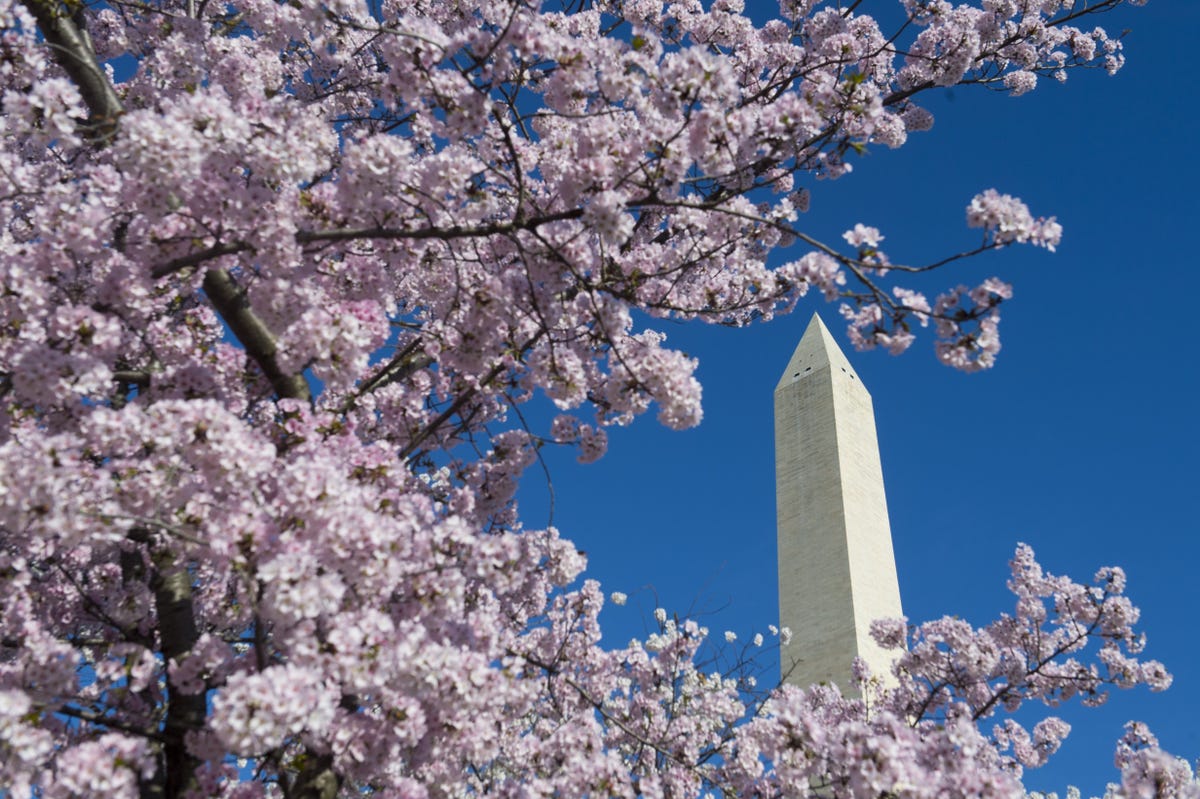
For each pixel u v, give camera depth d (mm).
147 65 6859
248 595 3865
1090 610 8336
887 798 4461
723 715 7410
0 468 3295
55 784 3402
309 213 4773
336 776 4613
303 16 4219
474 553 4336
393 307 6395
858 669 9406
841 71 8117
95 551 6148
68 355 3898
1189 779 5137
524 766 6363
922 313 4277
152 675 4789
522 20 4379
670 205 4641
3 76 4617
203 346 5293
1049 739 8922
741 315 6719
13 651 5398
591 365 5938
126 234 4762
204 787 4199
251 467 3814
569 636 6777
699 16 8945
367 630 3674
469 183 4801
